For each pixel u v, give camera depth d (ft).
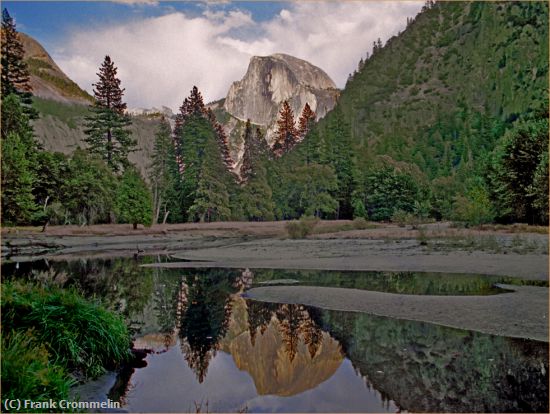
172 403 15.71
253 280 47.91
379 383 17.81
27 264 64.95
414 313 29.94
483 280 42.68
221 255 77.15
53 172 112.98
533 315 28.07
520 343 22.56
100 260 72.18
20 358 14.43
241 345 23.84
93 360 19.03
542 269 48.52
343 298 35.88
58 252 86.94
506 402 15.60
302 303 34.83
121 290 42.83
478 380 17.69
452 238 85.66
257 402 15.89
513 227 98.89
